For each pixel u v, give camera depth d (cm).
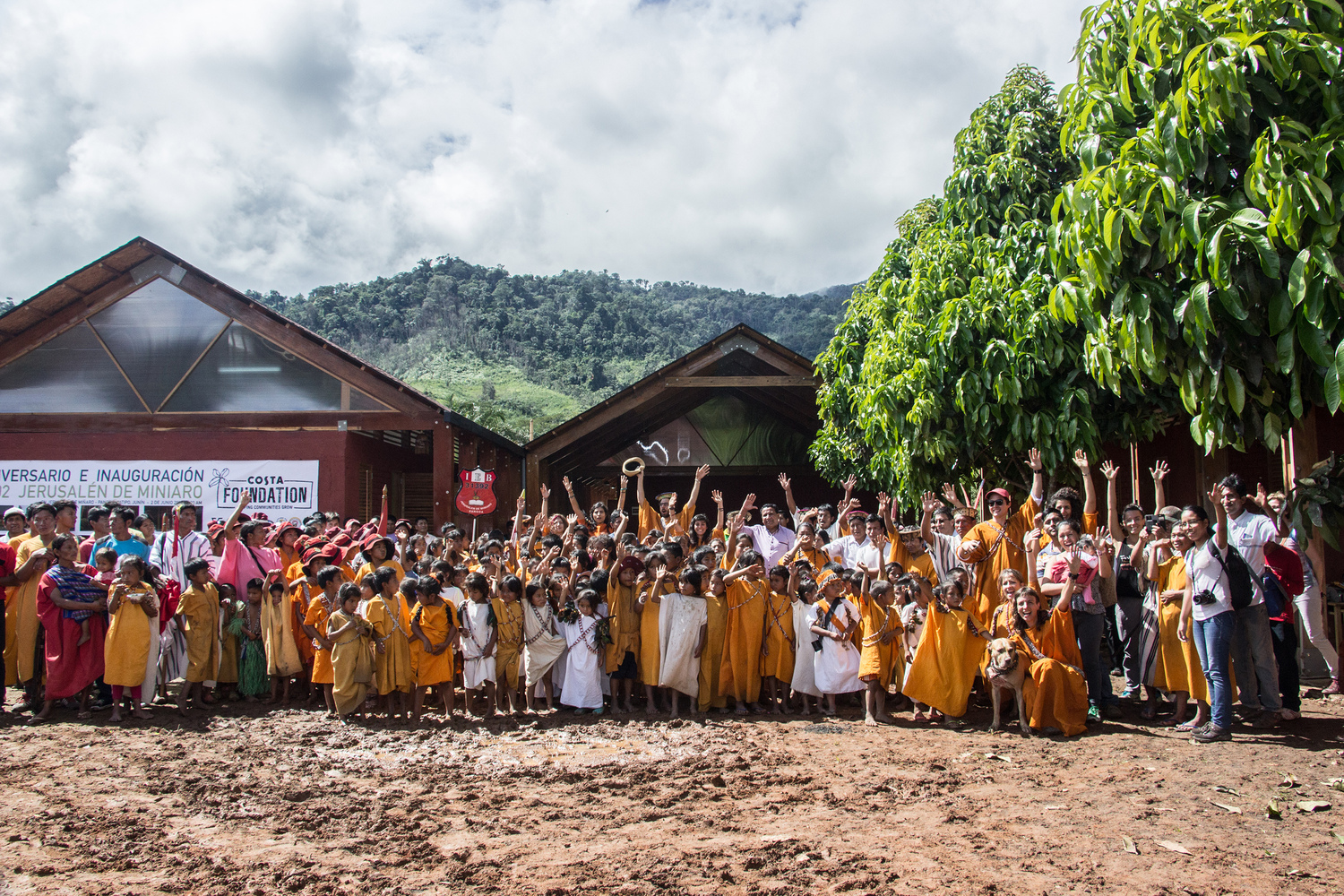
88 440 1636
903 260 1350
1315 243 529
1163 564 709
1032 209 1011
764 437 2306
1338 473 693
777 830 461
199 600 812
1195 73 558
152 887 393
